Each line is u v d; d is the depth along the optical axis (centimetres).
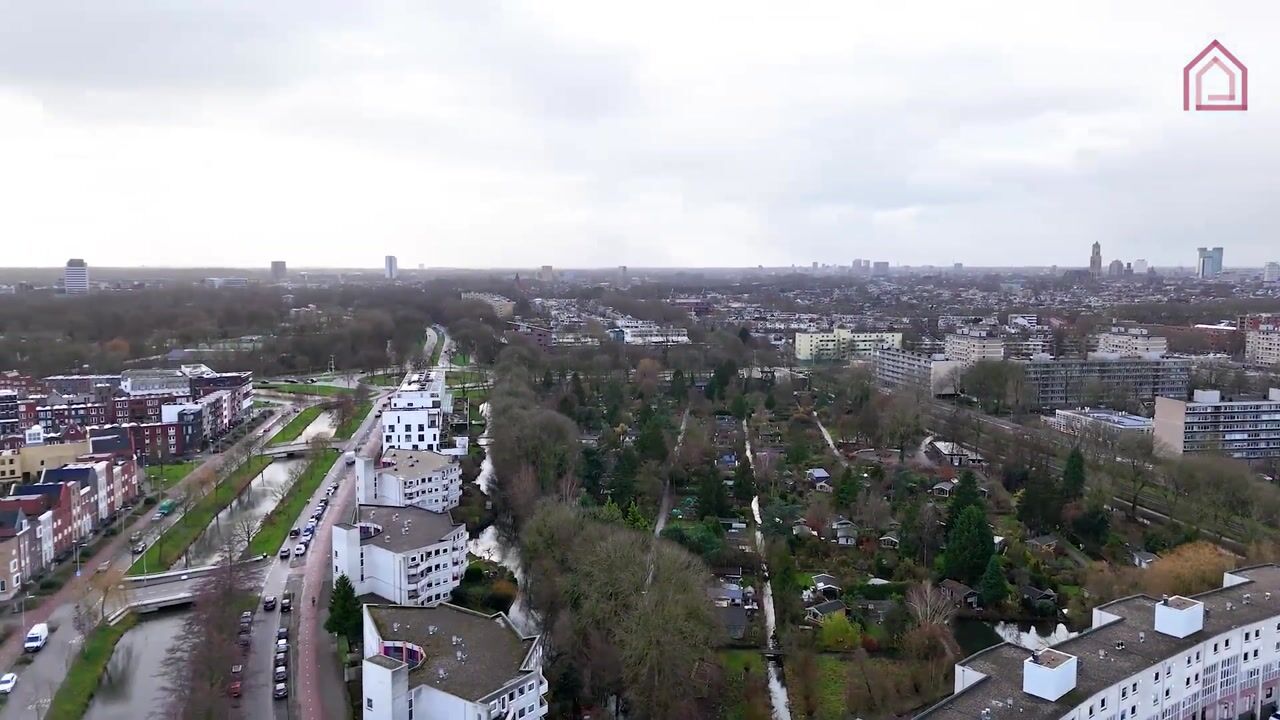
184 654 19412
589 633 18875
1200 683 17025
